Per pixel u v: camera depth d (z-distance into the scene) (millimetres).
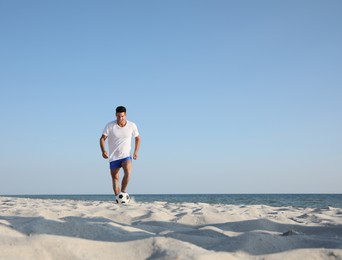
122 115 6074
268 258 1938
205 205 6973
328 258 1952
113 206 5340
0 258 1861
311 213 4801
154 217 3578
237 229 2977
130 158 6223
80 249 2062
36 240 2115
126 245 2131
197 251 1952
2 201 7629
